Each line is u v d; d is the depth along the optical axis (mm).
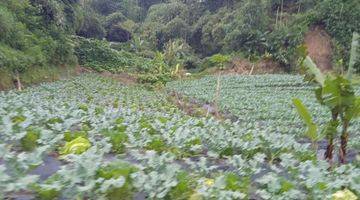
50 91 22016
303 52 7457
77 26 46781
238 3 61969
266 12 55594
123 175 3846
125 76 42125
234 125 10742
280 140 7797
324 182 4680
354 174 5301
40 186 3656
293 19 52344
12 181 3754
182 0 76750
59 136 6016
